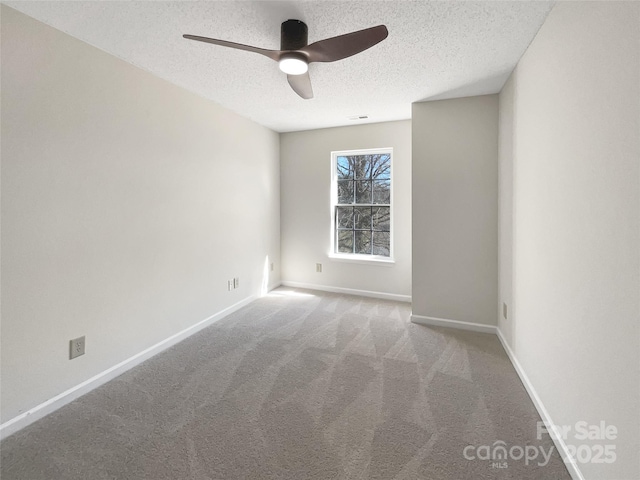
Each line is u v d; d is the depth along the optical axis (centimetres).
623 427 111
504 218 280
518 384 221
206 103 323
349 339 297
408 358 260
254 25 192
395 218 419
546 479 144
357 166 449
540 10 177
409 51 223
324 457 157
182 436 171
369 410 193
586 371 137
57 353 197
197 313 317
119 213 235
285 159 476
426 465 151
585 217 139
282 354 268
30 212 182
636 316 105
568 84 156
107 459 156
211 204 334
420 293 335
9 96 172
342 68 251
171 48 219
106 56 223
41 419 186
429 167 325
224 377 232
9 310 174
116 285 234
